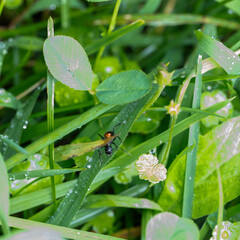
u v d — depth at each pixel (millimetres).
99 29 500
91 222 421
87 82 397
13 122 435
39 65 492
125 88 395
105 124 434
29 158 409
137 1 523
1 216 373
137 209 432
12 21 511
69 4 507
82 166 417
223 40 491
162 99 439
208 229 406
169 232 385
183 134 424
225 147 406
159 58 499
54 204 404
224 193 403
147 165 399
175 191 409
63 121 439
